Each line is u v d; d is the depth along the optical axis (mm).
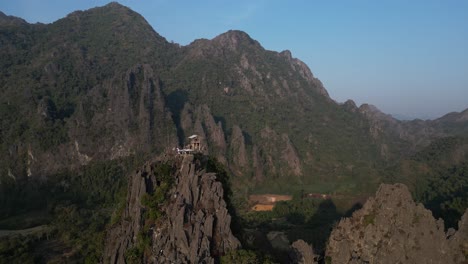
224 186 75562
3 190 176250
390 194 81312
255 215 167750
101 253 69688
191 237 61562
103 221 130500
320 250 93375
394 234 77125
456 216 130750
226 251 62750
